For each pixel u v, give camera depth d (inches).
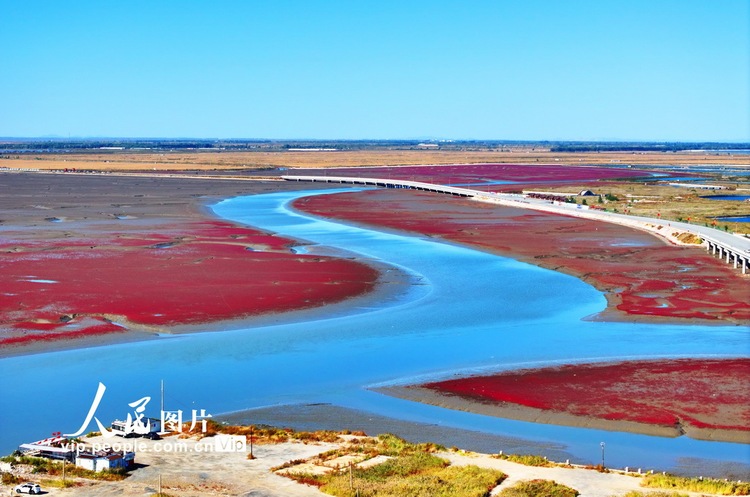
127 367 2527.1
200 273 3978.8
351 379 2418.8
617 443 1941.4
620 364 2524.6
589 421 2069.4
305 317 3157.0
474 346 2751.0
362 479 1700.3
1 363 2541.8
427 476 1710.1
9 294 3430.1
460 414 2137.1
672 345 2755.9
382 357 2630.4
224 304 3331.7
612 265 4269.2
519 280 3900.1
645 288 3681.1
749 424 2038.6
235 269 4101.9
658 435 1985.7
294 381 2402.8
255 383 2385.6
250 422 2101.4
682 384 2327.8
